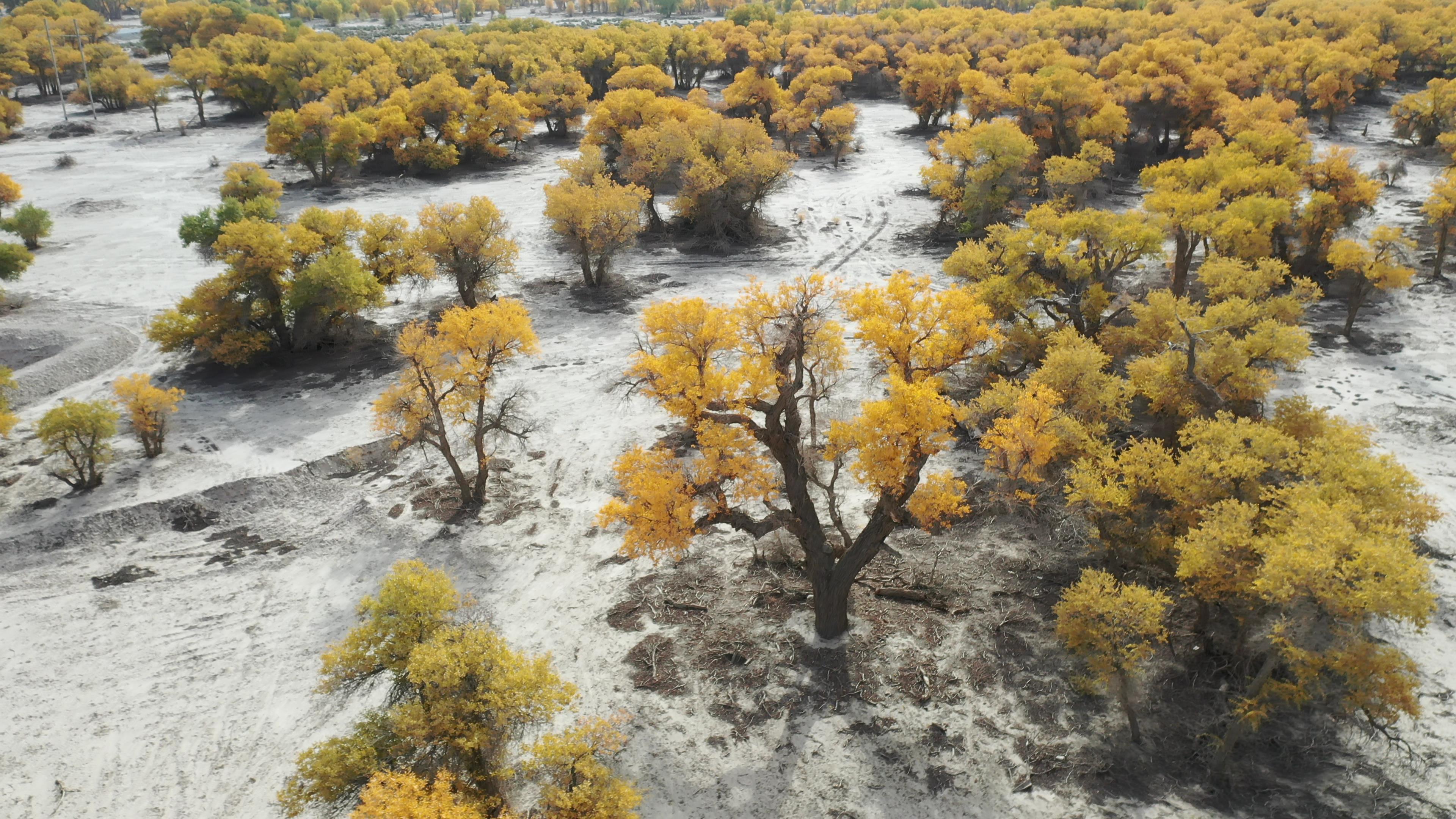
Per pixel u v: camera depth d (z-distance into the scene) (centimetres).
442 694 2172
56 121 12888
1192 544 2538
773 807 2331
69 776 2484
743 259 6981
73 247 7550
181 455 4197
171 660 2928
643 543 2550
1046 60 10569
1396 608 2086
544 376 5041
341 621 3098
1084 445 3119
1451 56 10750
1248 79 9588
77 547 3541
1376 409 4209
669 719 2619
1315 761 2381
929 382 2623
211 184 9481
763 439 2705
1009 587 3112
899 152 10238
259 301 5262
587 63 13562
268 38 15862
